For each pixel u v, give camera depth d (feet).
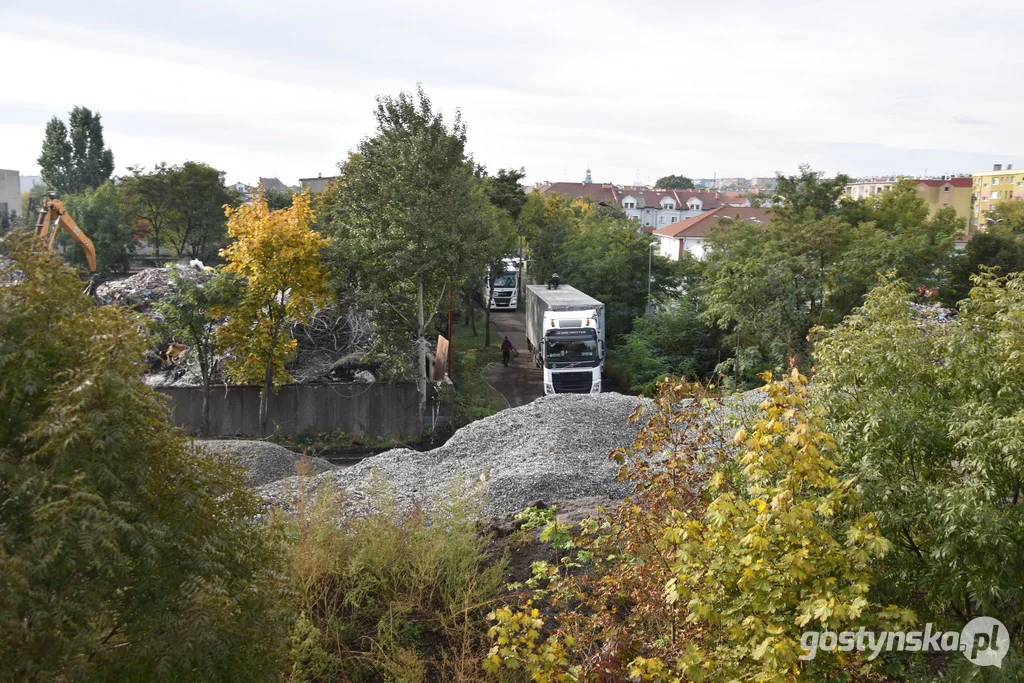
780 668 17.46
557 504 44.55
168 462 19.95
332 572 33.27
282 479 52.06
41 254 20.52
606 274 141.08
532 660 22.93
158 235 229.45
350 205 98.58
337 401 88.43
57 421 17.85
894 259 98.12
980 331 24.68
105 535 16.89
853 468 23.62
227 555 20.35
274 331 83.56
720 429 30.86
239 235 81.25
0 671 16.35
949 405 24.36
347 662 29.84
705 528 20.83
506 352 130.41
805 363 84.64
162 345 91.81
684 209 404.98
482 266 94.58
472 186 95.04
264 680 20.93
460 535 35.55
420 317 90.63
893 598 22.38
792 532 18.33
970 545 21.34
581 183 398.42
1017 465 21.15
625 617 27.50
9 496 18.07
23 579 16.11
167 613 18.42
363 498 46.34
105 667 18.31
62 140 285.84
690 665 18.35
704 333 115.24
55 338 19.34
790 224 108.47
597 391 101.55
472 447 59.11
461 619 32.27
